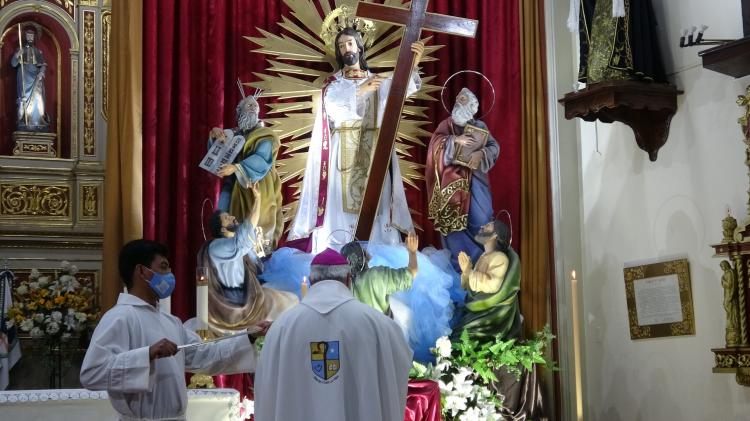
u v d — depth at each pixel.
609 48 8.12
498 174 9.27
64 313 7.79
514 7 9.49
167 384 4.75
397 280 8.03
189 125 8.57
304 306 4.87
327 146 8.69
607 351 8.98
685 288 8.09
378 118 8.70
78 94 8.84
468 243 8.73
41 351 8.09
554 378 9.05
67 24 8.91
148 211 8.24
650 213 8.54
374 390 4.73
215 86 8.71
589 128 9.34
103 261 8.06
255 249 8.30
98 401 5.80
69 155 8.77
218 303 8.02
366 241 8.10
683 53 8.26
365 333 4.80
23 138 8.63
